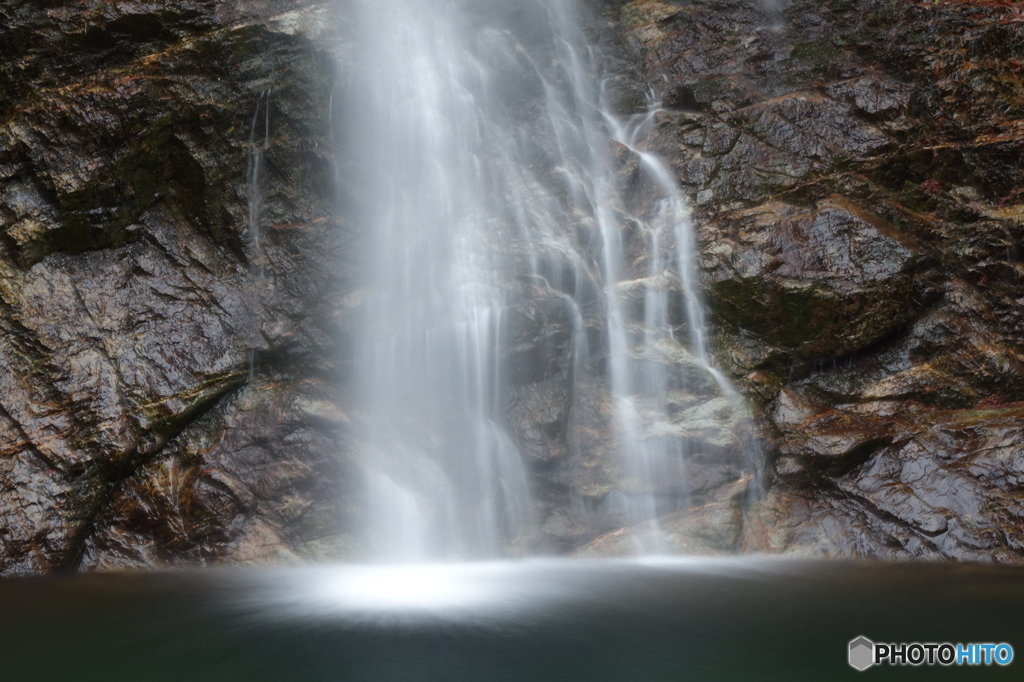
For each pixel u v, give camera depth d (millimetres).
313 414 8281
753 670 4867
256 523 7836
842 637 5441
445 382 8938
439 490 8242
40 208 8602
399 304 9156
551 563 7859
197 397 8266
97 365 8203
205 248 9031
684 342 9445
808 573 7211
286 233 9219
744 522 8234
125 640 5430
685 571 7359
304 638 5422
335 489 8062
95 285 8594
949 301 9273
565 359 9086
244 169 9234
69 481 7691
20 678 4809
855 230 9156
